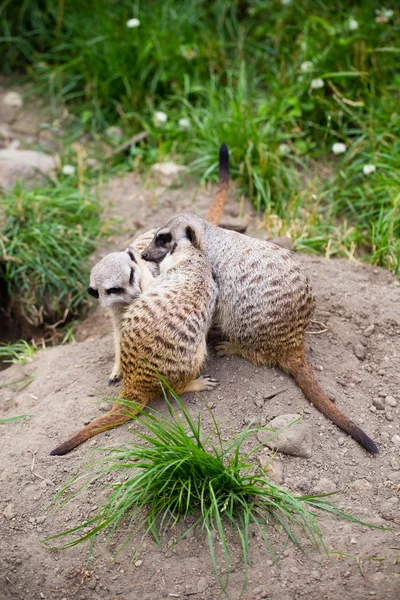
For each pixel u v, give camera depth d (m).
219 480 2.91
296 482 3.05
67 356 3.93
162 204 5.05
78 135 5.72
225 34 6.18
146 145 5.53
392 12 5.56
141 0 6.22
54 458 3.22
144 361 3.25
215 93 5.51
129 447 3.17
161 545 2.86
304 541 2.82
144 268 3.70
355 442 3.23
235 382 3.47
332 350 3.71
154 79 5.71
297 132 5.30
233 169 5.09
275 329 3.43
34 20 6.36
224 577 2.74
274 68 5.74
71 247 4.68
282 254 3.56
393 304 3.97
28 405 3.61
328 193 4.96
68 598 2.76
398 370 3.61
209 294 3.44
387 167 4.77
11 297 4.62
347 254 4.48
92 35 6.03
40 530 2.98
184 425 3.26
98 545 2.90
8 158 5.30
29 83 6.32
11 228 4.72
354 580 2.67
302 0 6.01
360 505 2.98
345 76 5.36
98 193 5.11
